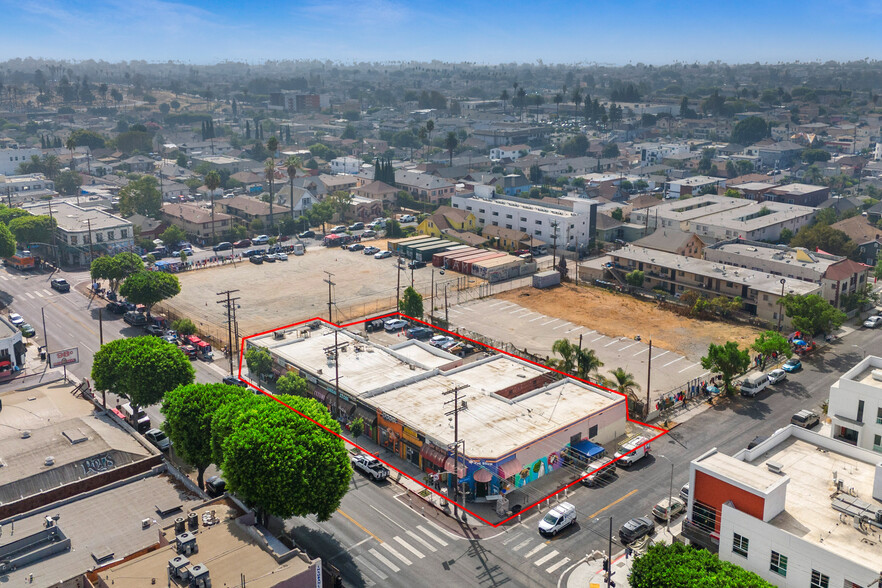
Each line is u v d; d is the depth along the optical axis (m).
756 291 141.38
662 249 171.12
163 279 138.50
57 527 68.50
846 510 62.16
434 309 148.00
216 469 89.69
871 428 77.19
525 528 77.69
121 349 95.06
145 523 70.44
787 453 72.69
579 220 194.12
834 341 131.00
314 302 151.62
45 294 156.75
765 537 60.81
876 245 187.62
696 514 67.44
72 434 85.69
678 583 55.47
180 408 80.00
